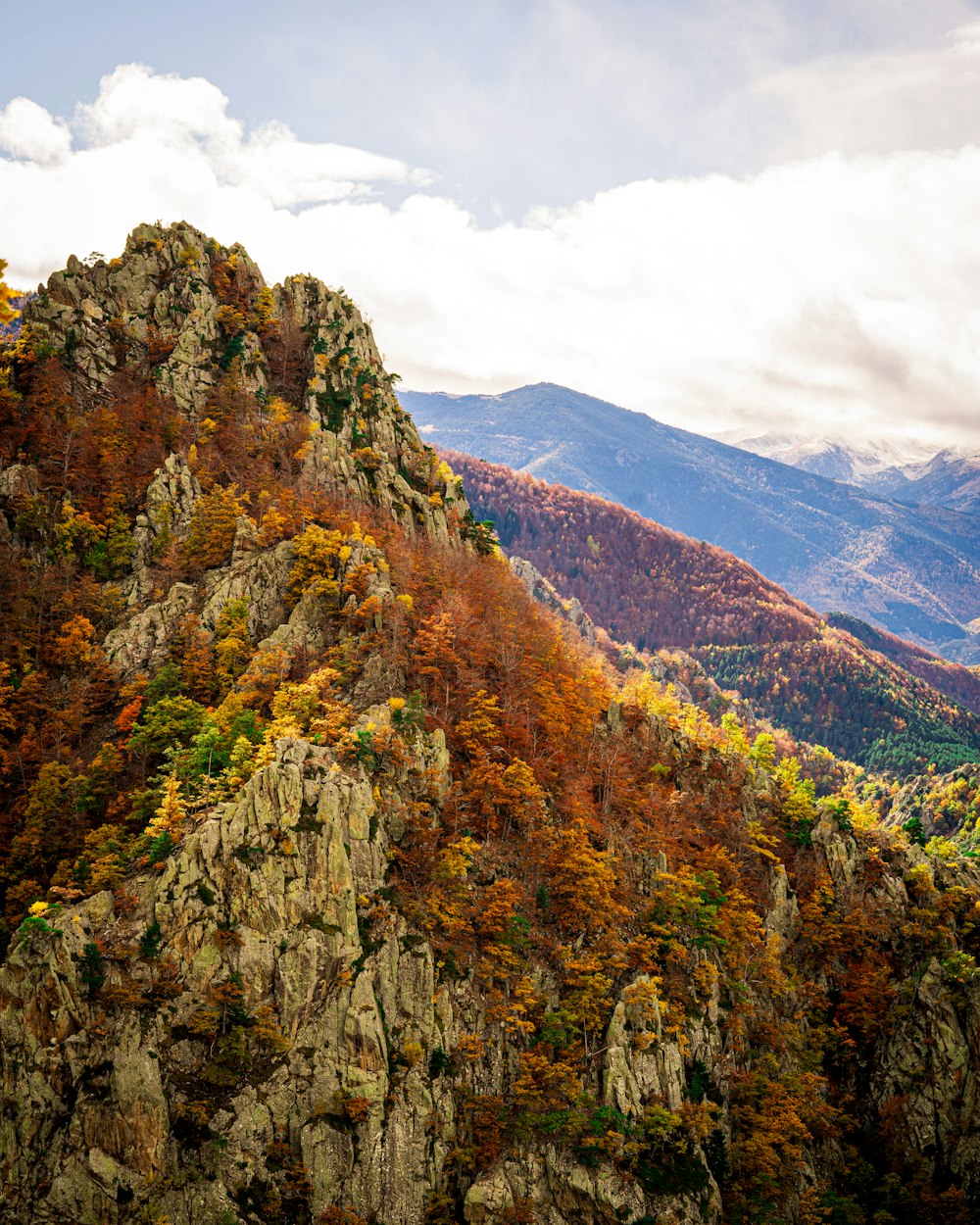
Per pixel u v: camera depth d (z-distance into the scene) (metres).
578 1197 97.19
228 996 91.00
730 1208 106.44
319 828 99.75
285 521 145.12
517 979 107.56
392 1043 96.06
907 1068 130.88
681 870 129.50
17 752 121.31
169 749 112.19
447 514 187.88
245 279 188.12
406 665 126.00
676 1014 112.81
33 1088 84.62
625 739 153.00
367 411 183.25
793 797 160.12
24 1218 81.94
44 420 152.00
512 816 120.69
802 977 138.88
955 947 140.75
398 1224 90.56
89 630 134.25
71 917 90.62
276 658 125.25
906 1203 120.62
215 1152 85.75
